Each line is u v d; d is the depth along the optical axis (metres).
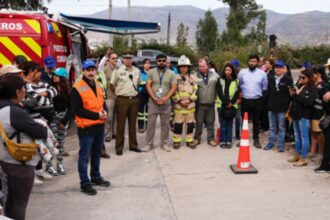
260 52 33.28
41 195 5.81
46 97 5.84
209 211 5.23
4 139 3.77
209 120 8.68
